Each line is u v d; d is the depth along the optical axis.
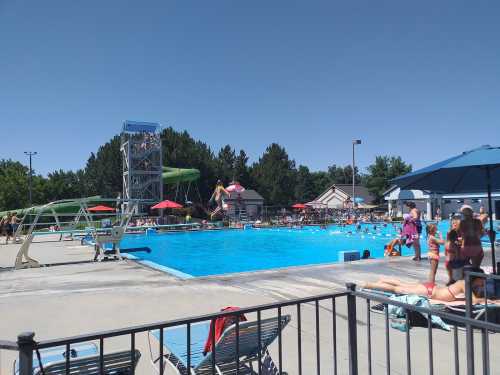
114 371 3.30
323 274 9.95
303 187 89.69
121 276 10.11
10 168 66.75
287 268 10.90
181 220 34.81
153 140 40.09
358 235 27.16
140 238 26.16
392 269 10.59
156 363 4.56
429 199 42.88
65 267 11.92
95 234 13.33
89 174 64.25
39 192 58.44
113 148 56.94
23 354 2.25
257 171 74.62
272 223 35.50
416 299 5.84
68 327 5.98
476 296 6.00
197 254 18.88
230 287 8.54
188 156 56.59
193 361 3.71
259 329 3.09
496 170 7.38
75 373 3.13
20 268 11.84
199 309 6.86
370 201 69.19
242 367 3.88
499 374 4.25
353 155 37.19
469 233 7.15
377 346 5.09
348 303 3.45
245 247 21.58
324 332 5.60
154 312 6.71
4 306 7.18
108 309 6.92
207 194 57.31
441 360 4.64
